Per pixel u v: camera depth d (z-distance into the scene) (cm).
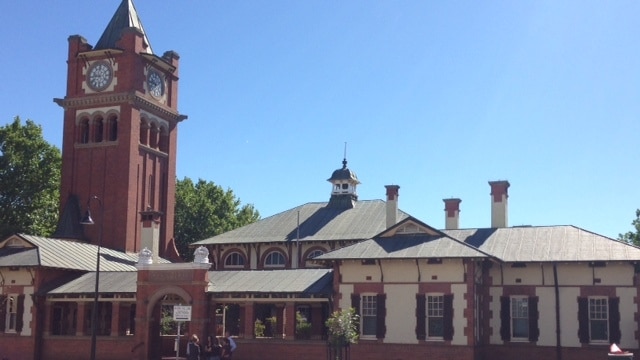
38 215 6750
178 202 8856
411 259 3912
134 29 6041
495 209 4641
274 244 5684
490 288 4109
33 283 4597
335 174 6044
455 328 3841
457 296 3859
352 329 3772
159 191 6259
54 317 4753
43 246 4806
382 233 4181
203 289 4194
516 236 4319
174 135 6500
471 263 3859
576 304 3953
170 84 6512
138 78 6031
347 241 5450
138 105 6012
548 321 3988
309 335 4312
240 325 4697
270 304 4650
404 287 3959
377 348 3950
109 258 5219
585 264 3956
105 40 6281
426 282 3925
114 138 6016
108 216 5834
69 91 6141
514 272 4084
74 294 4491
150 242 5444
